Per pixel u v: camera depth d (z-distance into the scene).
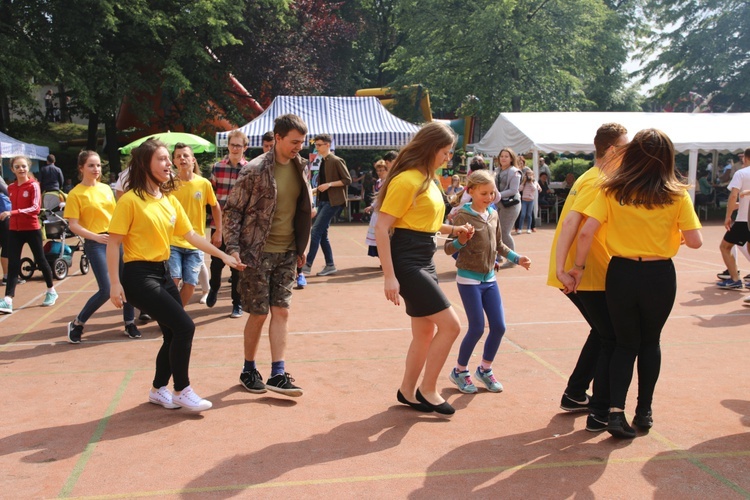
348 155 27.47
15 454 3.63
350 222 20.02
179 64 25.53
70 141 30.03
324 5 31.80
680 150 18.81
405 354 5.61
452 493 3.16
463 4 29.30
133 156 4.14
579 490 3.19
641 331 3.76
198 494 3.16
